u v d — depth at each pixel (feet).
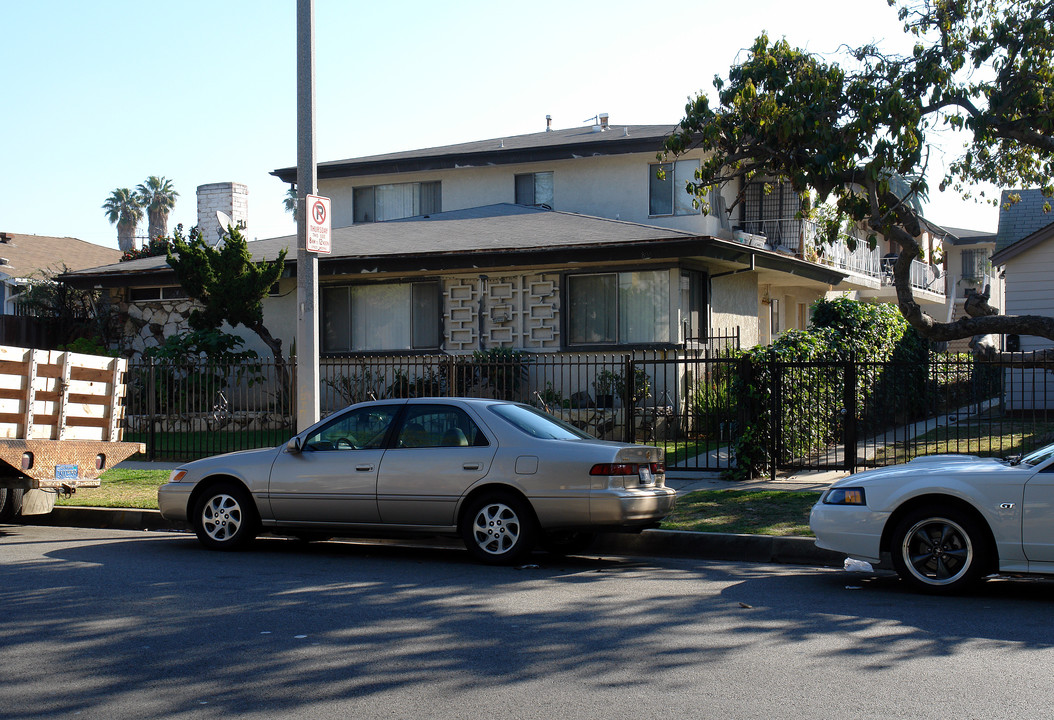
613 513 28.84
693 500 38.86
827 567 30.55
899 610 23.54
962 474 25.29
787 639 20.67
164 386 67.56
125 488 44.68
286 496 31.96
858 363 44.55
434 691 17.19
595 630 21.49
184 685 17.60
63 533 37.50
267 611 23.41
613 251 62.13
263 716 15.97
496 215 79.46
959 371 48.24
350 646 20.16
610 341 65.67
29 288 83.66
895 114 39.83
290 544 34.96
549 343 67.05
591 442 30.63
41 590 25.85
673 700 16.62
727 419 46.93
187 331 76.84
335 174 93.45
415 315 71.20
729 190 81.35
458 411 31.12
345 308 73.41
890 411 63.67
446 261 66.08
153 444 54.80
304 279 39.17
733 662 18.89
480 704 16.48
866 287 96.89
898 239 42.34
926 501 25.66
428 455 30.58
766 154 45.16
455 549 34.01
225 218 67.87
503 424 30.48
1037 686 17.31
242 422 68.64
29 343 78.43
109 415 37.09
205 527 33.12
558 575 28.63
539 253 63.72
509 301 68.39
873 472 27.02
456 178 90.02
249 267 67.00
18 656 19.47
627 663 18.86
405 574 28.63
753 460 45.01
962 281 135.13
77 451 35.14
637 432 61.21
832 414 52.03
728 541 32.32
